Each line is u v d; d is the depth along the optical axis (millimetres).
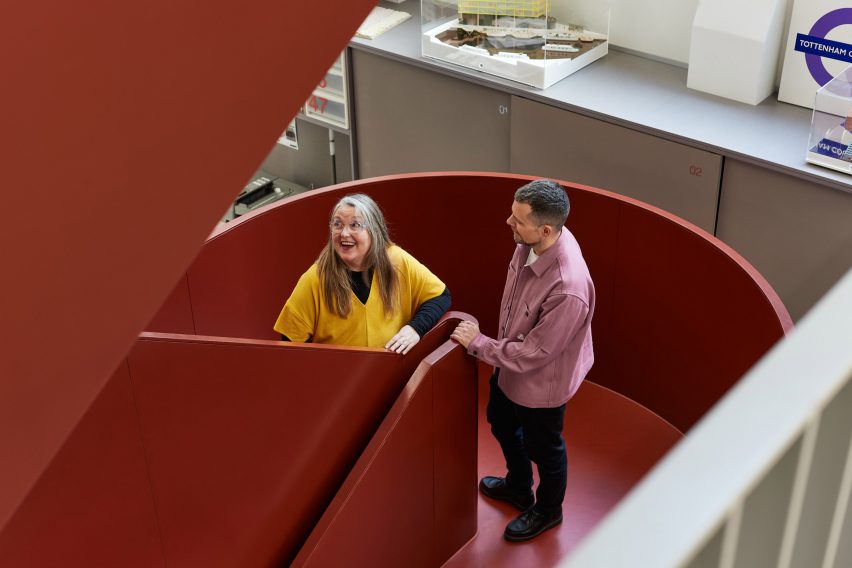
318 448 2953
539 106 4980
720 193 4578
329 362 2811
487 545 3729
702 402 4133
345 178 6465
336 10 1165
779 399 526
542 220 3021
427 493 3299
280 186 6523
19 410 1065
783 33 4734
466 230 4465
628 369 4414
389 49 5465
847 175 4191
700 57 4824
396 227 4426
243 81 1108
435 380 3076
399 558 3311
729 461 498
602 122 4785
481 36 5082
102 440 2389
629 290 4246
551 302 3104
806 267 4465
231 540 2844
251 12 1091
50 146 987
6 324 1020
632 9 5172
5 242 992
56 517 2377
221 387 2578
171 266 1119
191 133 1090
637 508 483
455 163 5590
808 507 654
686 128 4598
